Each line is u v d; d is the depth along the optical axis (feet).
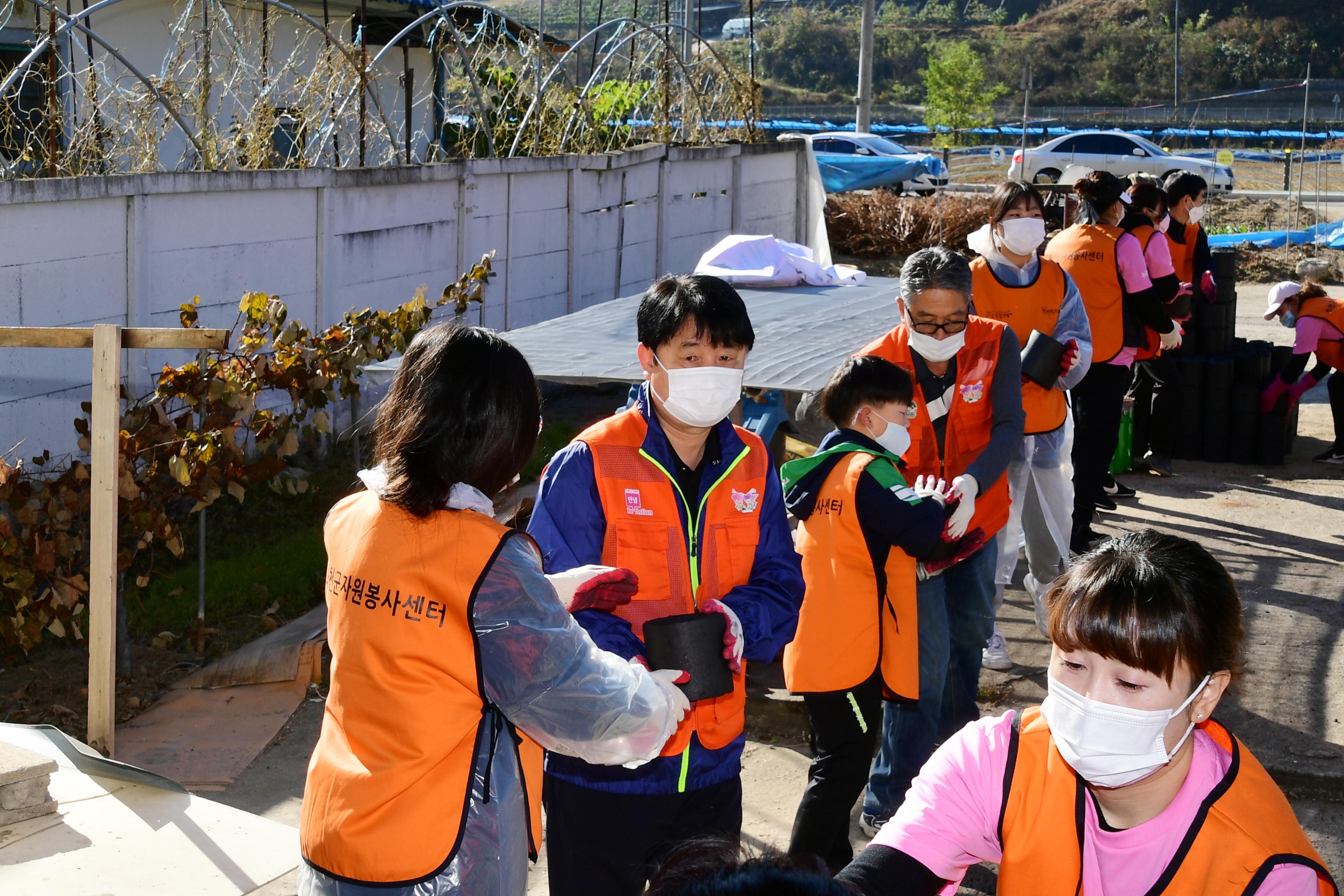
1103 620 5.55
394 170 30.09
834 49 298.35
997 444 13.05
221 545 22.89
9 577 15.71
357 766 6.91
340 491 26.00
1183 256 28.91
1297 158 122.72
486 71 40.83
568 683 7.02
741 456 9.34
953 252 12.92
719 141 48.52
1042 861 6.08
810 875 4.75
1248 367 28.73
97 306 23.62
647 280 42.04
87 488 16.49
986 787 6.19
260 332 18.88
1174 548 5.77
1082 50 283.79
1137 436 27.68
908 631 11.45
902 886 6.19
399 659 6.82
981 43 290.76
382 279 30.45
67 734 15.78
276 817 13.82
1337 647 17.43
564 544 9.05
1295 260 64.03
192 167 28.02
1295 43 273.75
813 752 11.76
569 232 37.29
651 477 9.12
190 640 18.43
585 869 9.03
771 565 9.39
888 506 10.98
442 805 6.82
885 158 76.02
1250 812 5.78
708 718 8.94
